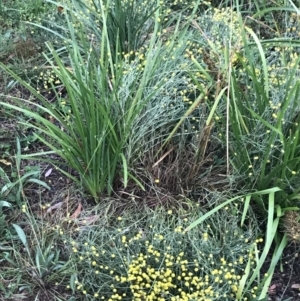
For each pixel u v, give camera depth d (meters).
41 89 1.80
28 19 2.01
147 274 1.32
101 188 1.48
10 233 1.43
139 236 1.33
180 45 1.58
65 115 1.56
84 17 1.79
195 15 1.88
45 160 1.46
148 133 1.51
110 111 1.43
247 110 1.45
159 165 1.51
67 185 1.55
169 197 1.46
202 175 1.49
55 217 1.47
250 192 1.42
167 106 1.51
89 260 1.32
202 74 1.50
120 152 1.44
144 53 1.76
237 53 1.35
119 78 1.45
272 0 1.84
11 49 1.89
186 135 1.54
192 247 1.33
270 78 1.53
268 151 1.34
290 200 1.39
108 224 1.42
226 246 1.34
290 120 1.42
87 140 1.43
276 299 1.33
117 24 1.73
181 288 1.29
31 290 1.34
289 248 1.41
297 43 1.49
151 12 1.74
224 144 1.48
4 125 1.69
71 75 1.40
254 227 1.41
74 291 1.33
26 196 1.53
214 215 1.40
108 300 1.27
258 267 1.23
